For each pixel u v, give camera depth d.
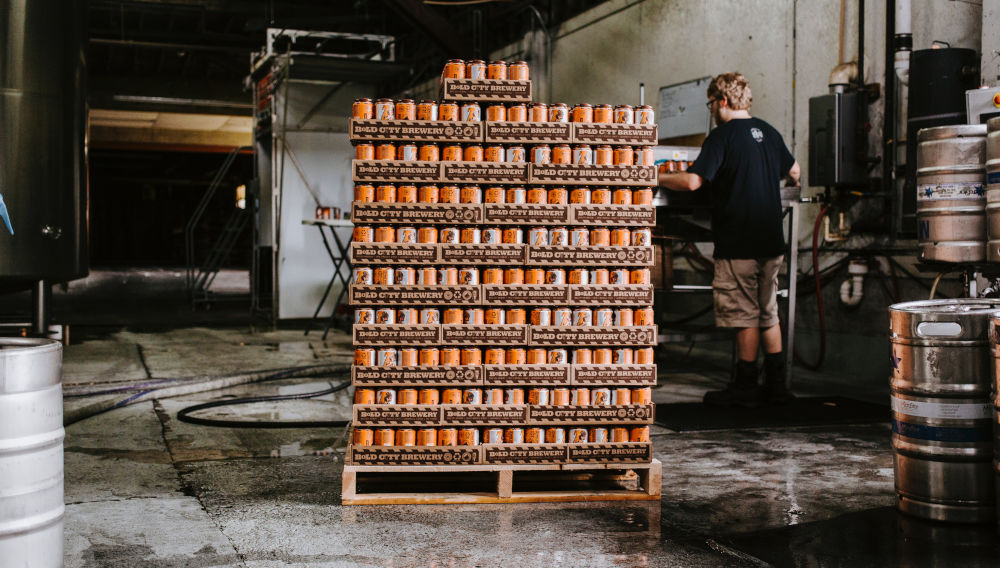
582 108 3.60
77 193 7.08
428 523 3.18
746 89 5.41
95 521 3.17
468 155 3.56
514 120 3.57
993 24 5.19
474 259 3.51
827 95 6.67
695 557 2.83
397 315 3.50
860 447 4.45
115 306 15.80
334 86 11.79
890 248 6.43
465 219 3.50
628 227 3.65
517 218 3.53
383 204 3.47
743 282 5.44
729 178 5.35
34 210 6.69
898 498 3.32
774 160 5.41
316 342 9.52
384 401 3.46
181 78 19.53
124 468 3.97
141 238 32.44
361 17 14.09
